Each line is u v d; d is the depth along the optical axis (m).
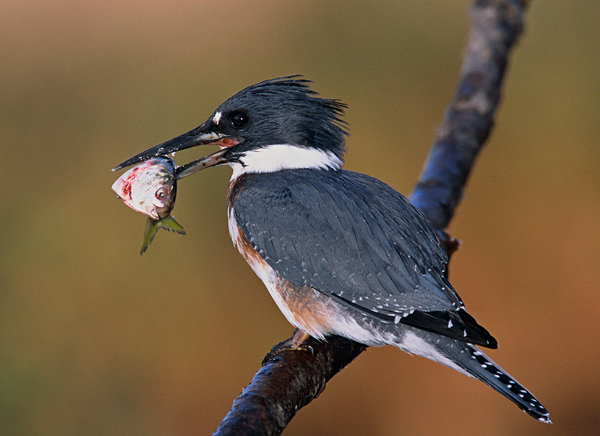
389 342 6.22
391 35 12.11
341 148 6.95
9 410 10.19
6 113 11.99
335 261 6.24
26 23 12.38
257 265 6.65
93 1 12.42
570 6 11.83
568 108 11.77
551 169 11.71
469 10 9.41
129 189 6.19
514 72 11.98
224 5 12.45
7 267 10.87
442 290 6.05
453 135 8.28
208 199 11.10
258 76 12.25
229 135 6.84
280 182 6.64
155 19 12.48
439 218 7.42
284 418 4.93
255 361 10.68
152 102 12.12
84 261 10.93
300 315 6.40
